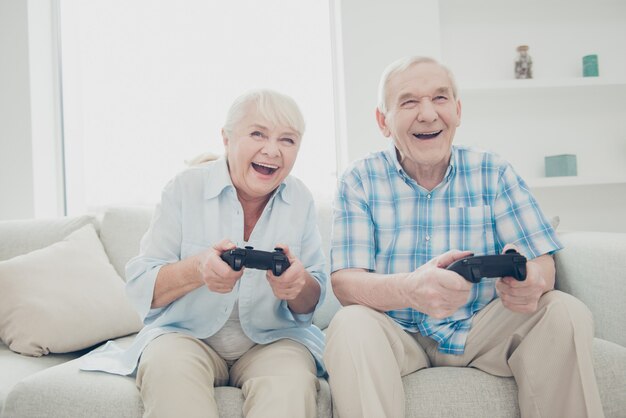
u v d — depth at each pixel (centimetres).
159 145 245
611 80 226
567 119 247
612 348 108
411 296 103
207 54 246
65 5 249
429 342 124
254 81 247
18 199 230
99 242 171
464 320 121
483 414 101
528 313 105
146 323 120
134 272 116
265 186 116
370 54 226
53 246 161
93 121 245
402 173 129
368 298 112
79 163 246
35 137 233
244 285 116
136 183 244
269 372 104
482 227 127
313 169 247
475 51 248
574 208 247
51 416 101
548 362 99
